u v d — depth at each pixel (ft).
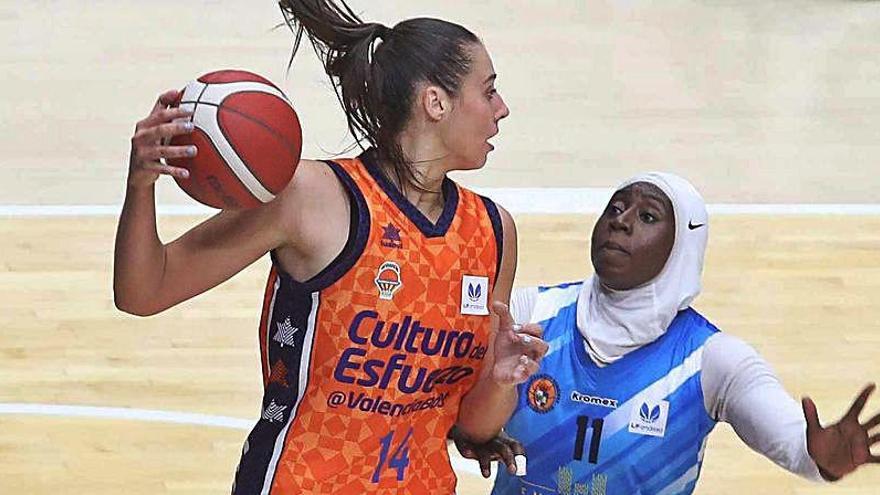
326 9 24.25
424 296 24.04
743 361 27.30
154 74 89.25
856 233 67.56
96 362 53.16
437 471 25.86
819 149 80.48
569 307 29.01
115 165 74.69
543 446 28.30
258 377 52.39
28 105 83.20
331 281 23.48
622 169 76.18
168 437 48.29
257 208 23.20
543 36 99.76
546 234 65.72
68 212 67.72
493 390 25.36
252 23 99.50
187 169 22.38
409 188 24.31
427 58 23.85
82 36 96.07
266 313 24.56
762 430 26.43
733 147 80.38
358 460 24.54
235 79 22.75
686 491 28.07
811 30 103.19
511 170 74.84
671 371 27.73
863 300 59.67
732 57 96.68
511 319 24.86
